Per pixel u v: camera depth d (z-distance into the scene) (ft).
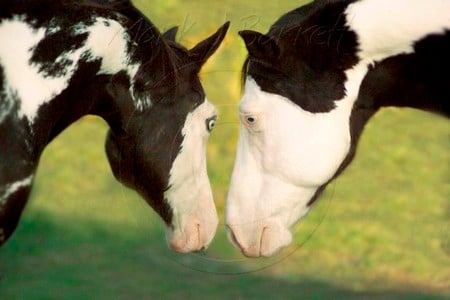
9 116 22.56
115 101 24.32
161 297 32.12
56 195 37.88
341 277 34.04
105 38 23.56
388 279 33.91
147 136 24.68
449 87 24.57
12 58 22.63
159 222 26.27
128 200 26.07
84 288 32.63
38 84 22.94
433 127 42.73
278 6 39.09
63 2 23.00
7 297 31.86
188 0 42.63
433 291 33.06
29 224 36.47
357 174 40.04
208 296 32.27
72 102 23.75
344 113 24.50
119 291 32.48
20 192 22.72
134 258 34.71
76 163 39.70
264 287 33.12
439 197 38.60
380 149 41.42
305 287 33.22
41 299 31.86
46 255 34.86
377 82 24.63
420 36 23.91
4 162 22.44
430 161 40.86
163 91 24.50
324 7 24.21
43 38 22.88
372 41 24.08
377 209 37.99
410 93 24.79
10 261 34.37
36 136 23.00
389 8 23.85
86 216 36.81
